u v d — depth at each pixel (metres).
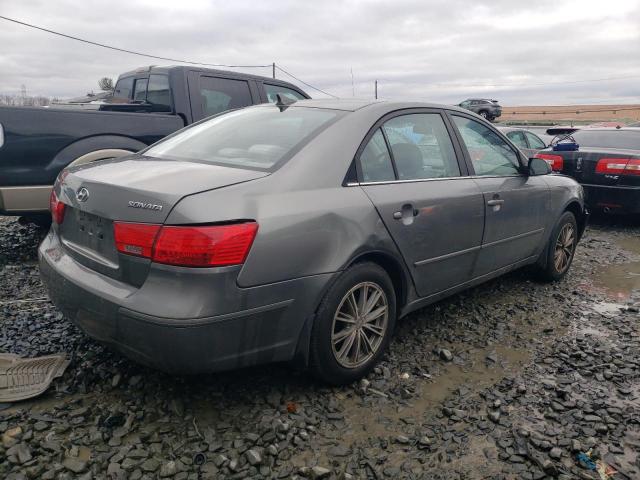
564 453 2.68
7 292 4.48
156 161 3.25
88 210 2.83
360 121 3.32
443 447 2.70
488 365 3.56
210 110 6.38
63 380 3.11
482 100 36.50
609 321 4.38
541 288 5.16
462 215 3.74
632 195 7.62
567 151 8.19
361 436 2.76
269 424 2.78
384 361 3.55
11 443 2.55
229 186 2.65
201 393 3.04
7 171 4.82
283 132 3.28
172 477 2.40
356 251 3.00
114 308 2.59
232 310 2.53
